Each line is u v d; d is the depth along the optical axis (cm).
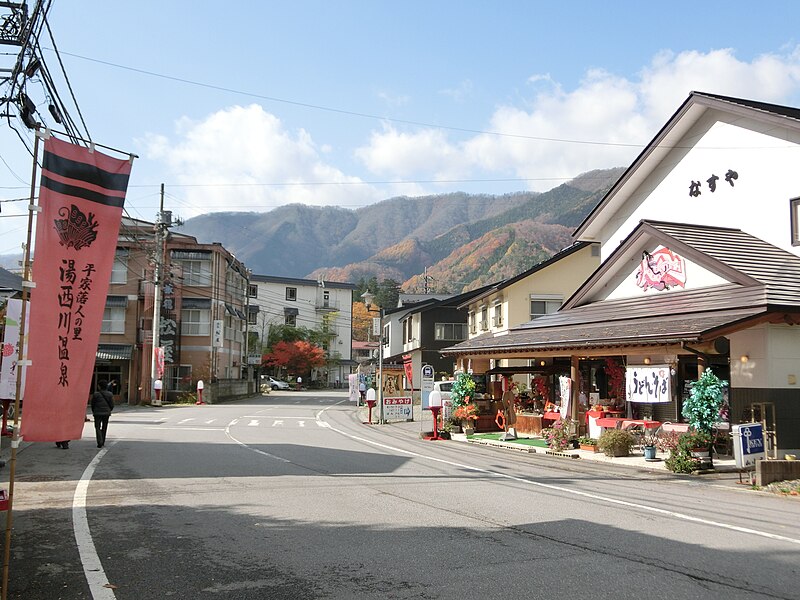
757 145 1792
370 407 2792
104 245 653
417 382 4506
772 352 1337
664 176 2109
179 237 4497
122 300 4147
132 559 630
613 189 2253
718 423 1486
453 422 2261
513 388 2227
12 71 1103
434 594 527
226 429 2244
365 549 664
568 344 1622
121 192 666
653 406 1762
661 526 786
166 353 4150
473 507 892
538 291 3325
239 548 669
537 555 643
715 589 542
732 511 895
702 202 1961
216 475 1171
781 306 1288
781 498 1024
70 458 1402
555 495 1005
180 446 1669
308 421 2739
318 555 642
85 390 640
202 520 799
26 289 541
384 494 989
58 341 626
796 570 600
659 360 1727
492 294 3522
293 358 6969
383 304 10906
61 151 627
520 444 1806
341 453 1559
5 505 513
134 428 2244
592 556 641
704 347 1362
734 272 1504
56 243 627
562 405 1855
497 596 522
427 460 1456
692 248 1622
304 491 1009
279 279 7775
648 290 1848
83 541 698
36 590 539
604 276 2009
